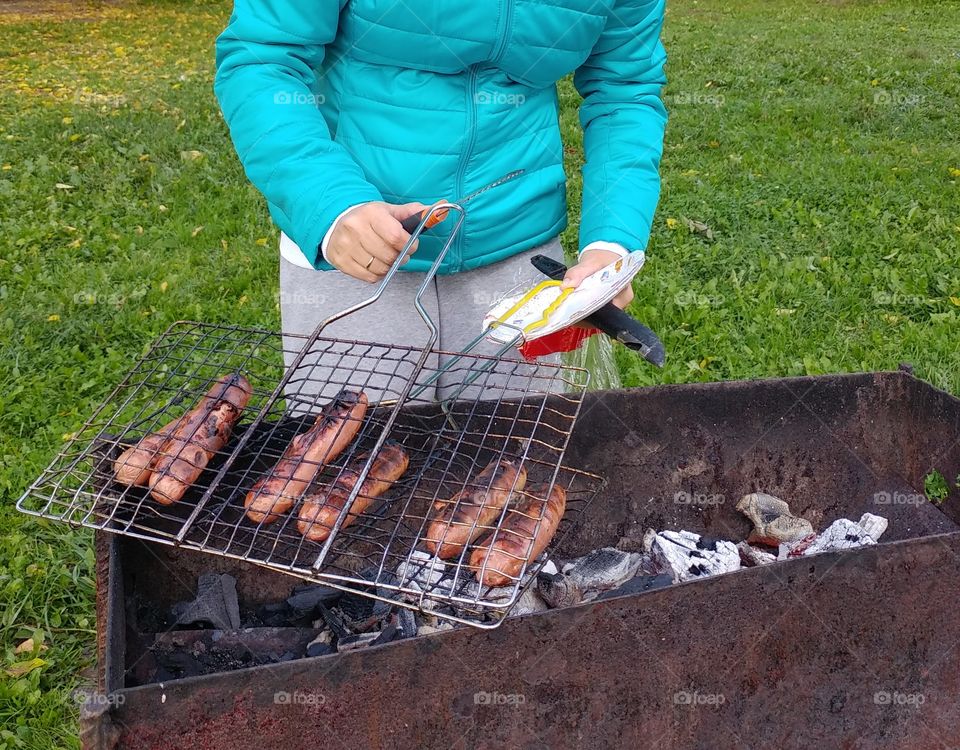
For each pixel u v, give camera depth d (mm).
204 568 2057
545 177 2264
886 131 7020
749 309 4289
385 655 1567
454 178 2109
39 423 3498
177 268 4664
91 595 2693
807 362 3848
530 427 2318
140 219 5273
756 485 2545
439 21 1899
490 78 2053
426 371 2404
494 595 1832
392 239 1729
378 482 1896
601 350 2822
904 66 8945
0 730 2287
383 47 1953
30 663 2436
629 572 2273
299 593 2100
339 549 2158
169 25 12758
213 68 9453
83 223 5184
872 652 1919
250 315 4199
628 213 2164
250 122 1878
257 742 1554
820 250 4953
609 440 2408
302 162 1838
